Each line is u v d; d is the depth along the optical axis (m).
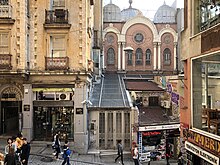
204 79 12.34
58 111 25.38
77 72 24.50
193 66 12.59
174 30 44.88
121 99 27.97
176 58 44.44
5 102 25.38
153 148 24.56
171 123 25.28
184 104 14.12
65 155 19.14
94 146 25.64
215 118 11.55
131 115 25.28
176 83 21.89
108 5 48.66
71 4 25.22
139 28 44.81
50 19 25.08
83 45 25.11
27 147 16.34
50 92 25.11
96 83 34.75
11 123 25.44
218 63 11.64
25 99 24.83
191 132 12.59
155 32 44.59
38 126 25.44
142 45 44.81
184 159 14.89
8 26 24.12
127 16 50.81
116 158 22.34
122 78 40.19
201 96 12.51
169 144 25.08
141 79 41.19
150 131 24.59
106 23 45.00
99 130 25.75
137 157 20.77
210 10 11.28
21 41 24.02
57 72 24.56
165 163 23.50
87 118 25.39
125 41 44.69
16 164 14.40
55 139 21.50
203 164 12.30
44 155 21.72
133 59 44.66
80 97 24.72
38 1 25.23
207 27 11.54
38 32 25.16
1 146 22.70
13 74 23.89
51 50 25.25
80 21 25.06
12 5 24.12
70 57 25.08
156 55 44.62
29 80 24.84
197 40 11.95
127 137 25.53
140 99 34.81
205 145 11.12
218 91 11.83
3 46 24.25
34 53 25.11
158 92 34.91
